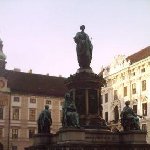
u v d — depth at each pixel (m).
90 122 25.31
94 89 26.34
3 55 69.81
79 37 27.47
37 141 26.22
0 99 64.94
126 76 62.31
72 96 26.33
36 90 68.81
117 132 24.95
